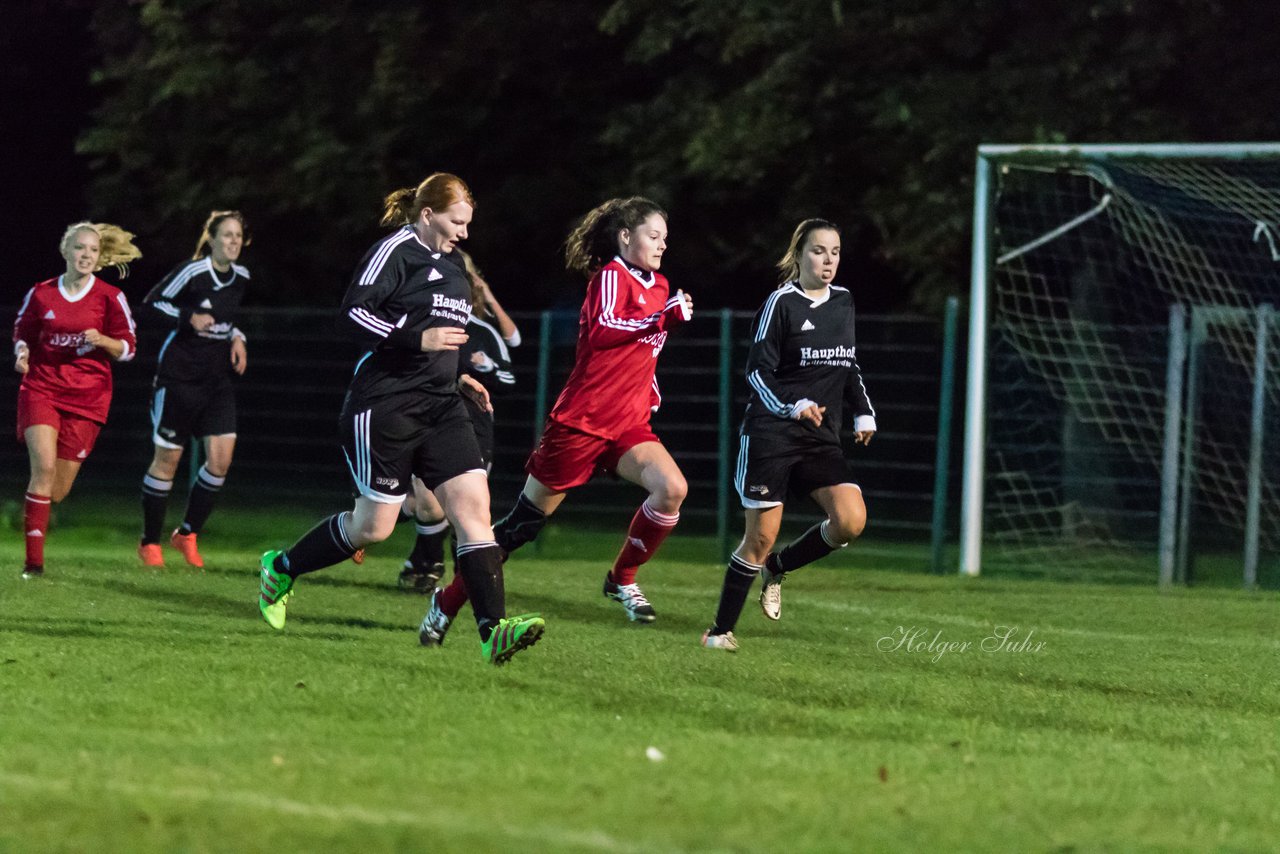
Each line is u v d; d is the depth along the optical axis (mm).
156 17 63656
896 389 61250
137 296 75375
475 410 33312
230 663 22406
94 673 21594
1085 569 48219
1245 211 47531
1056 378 54688
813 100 56219
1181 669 26438
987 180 46062
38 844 13703
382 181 63531
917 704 21844
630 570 30406
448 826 14266
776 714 20484
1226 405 51312
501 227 65625
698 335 59625
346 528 24875
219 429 38000
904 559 52219
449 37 63000
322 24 62156
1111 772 17797
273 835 14008
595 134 64375
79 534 55969
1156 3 53656
